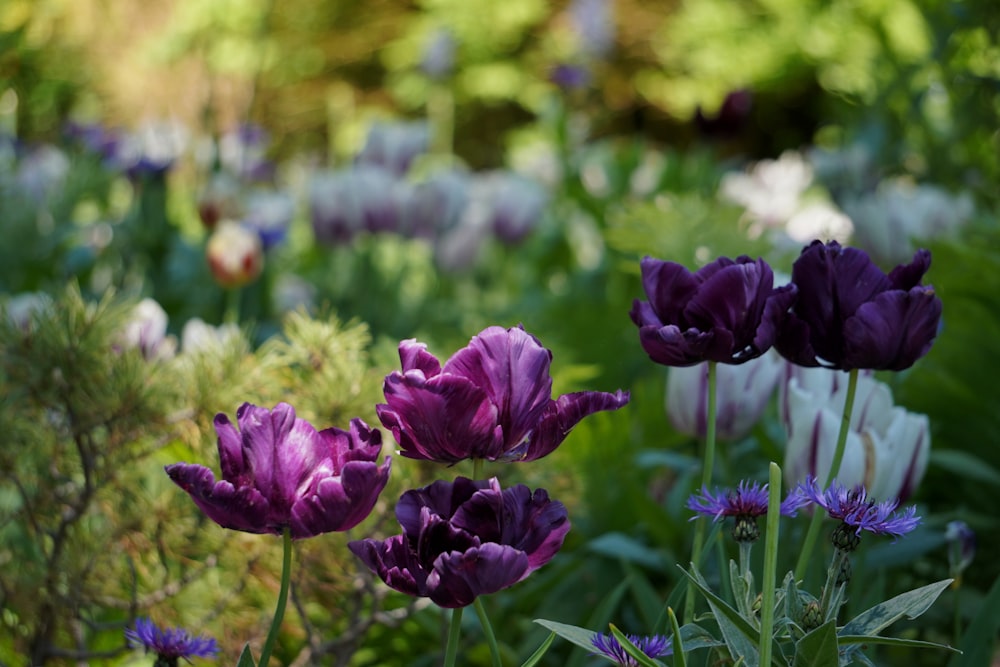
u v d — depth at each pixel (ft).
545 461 5.78
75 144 14.66
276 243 11.37
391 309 13.34
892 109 11.76
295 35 33.17
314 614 5.95
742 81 34.04
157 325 5.92
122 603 5.29
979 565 6.17
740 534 4.31
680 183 13.85
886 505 4.23
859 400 5.13
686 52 35.70
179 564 5.49
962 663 4.93
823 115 35.09
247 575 5.32
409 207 13.20
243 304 11.48
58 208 13.15
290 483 4.19
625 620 5.84
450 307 14.08
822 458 5.01
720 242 6.77
